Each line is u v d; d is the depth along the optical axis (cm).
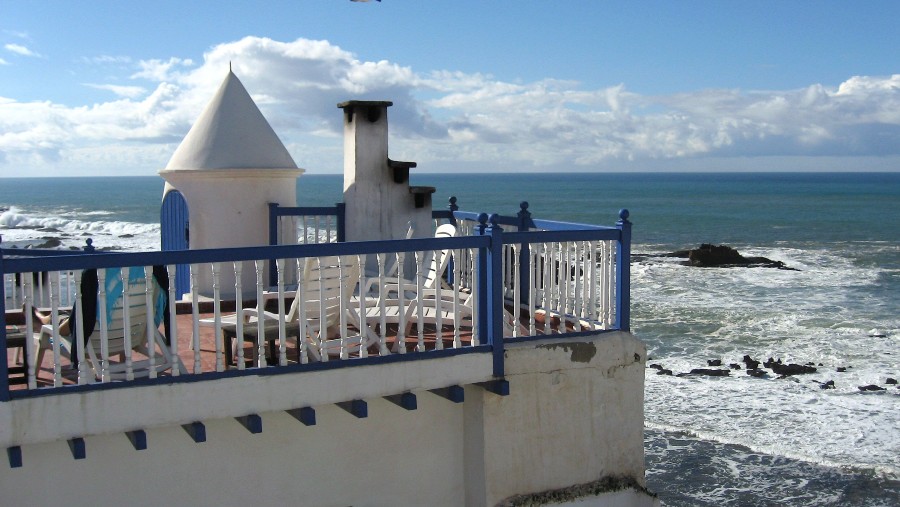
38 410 548
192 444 633
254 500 659
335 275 704
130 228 6894
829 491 1454
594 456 759
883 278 3716
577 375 744
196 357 595
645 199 12162
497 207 10588
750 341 2414
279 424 663
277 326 706
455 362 685
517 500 728
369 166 1056
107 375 573
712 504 1422
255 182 1055
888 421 1727
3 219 7356
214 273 596
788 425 1720
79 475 600
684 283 3575
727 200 11506
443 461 735
